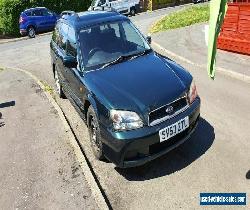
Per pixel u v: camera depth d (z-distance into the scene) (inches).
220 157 206.5
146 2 1256.8
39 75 444.8
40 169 219.5
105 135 193.6
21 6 993.5
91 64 229.1
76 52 241.3
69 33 267.7
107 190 191.9
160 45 491.2
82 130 270.1
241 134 228.7
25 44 761.0
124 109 185.8
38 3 1028.5
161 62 225.6
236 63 366.6
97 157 221.3
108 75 214.1
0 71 497.7
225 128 238.8
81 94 227.9
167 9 1193.4
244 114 255.9
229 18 401.1
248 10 375.9
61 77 308.3
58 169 216.4
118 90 197.5
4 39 970.1
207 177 190.4
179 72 216.1
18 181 209.9
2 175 219.0
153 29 661.3
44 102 336.2
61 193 191.9
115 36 245.9
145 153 187.5
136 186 191.8
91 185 193.2
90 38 243.0
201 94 303.4
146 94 191.3
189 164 204.1
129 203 178.9
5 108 335.6
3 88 403.9
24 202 189.3
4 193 199.9
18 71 478.9
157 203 175.8
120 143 183.9
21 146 253.9
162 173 199.8
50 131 271.3
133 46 243.9
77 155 226.7
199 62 391.5
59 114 299.3
